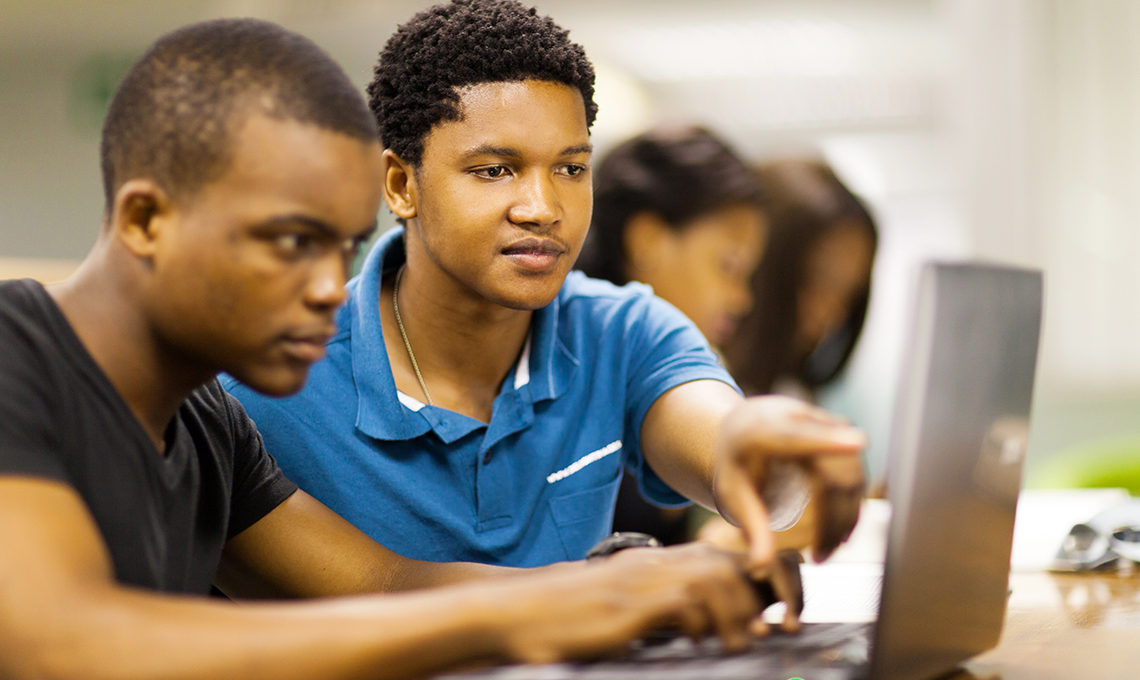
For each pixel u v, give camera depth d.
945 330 0.80
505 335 1.34
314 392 1.31
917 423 0.78
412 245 1.31
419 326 1.34
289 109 0.76
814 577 1.33
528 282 1.20
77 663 0.65
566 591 0.72
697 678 0.77
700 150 2.15
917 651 0.83
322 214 0.77
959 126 5.47
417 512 1.31
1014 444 0.92
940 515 0.82
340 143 0.78
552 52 1.20
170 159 0.76
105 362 0.84
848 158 5.64
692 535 2.07
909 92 5.59
